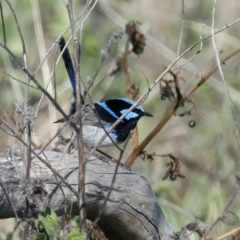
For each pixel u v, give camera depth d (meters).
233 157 13.96
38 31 11.59
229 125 14.20
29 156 7.56
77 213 8.42
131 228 8.52
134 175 8.56
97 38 15.62
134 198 8.45
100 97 12.97
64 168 8.12
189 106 14.62
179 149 14.16
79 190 7.79
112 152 14.31
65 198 7.89
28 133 7.62
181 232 8.80
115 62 11.63
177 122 14.55
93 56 14.83
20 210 7.76
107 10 15.03
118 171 8.44
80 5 15.76
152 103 14.61
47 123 13.60
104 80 14.23
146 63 15.41
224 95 14.35
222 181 13.55
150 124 14.38
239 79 14.96
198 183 13.31
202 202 12.57
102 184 8.28
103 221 8.60
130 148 14.30
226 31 15.84
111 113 11.06
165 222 8.76
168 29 15.84
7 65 13.59
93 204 8.27
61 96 13.36
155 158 13.92
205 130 14.35
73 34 7.63
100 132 10.90
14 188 7.67
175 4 16.27
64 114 7.50
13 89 14.14
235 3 16.31
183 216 11.55
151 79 14.91
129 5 15.91
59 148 10.23
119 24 14.79
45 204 7.73
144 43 10.97
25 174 7.73
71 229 7.96
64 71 14.72
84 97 9.93
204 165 13.87
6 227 11.45
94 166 8.38
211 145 14.12
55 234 7.43
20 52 14.25
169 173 10.02
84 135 10.95
